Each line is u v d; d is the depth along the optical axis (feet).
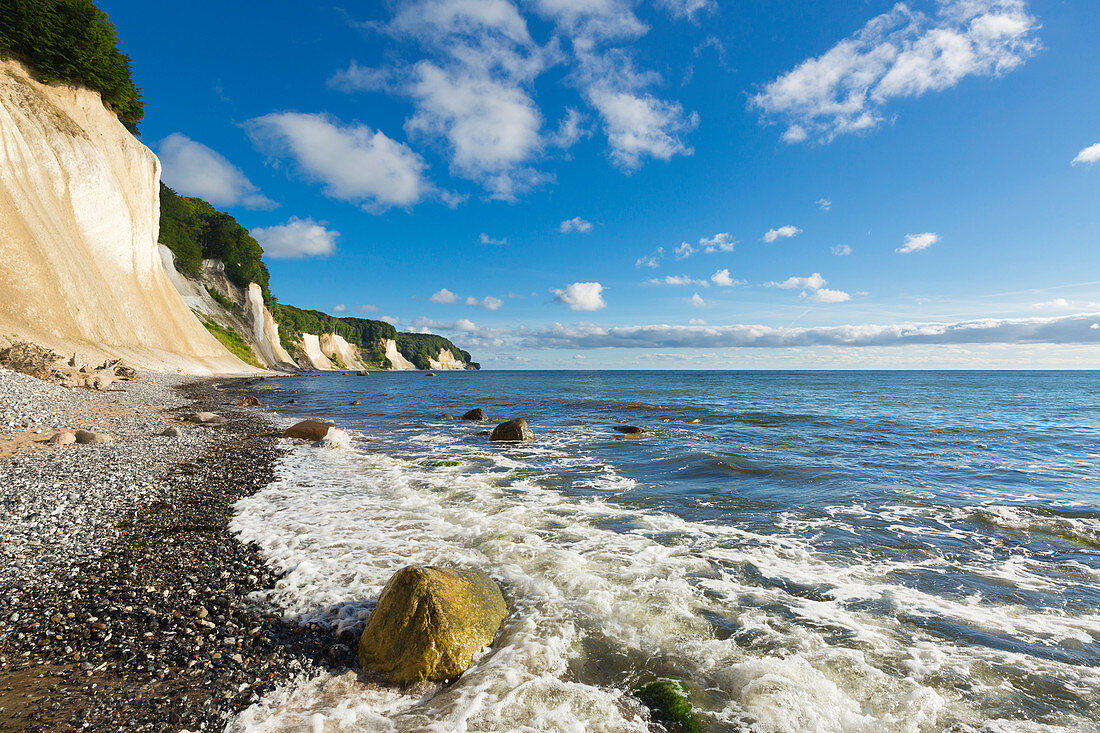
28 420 49.65
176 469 38.73
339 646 16.29
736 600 19.97
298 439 57.93
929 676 15.06
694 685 14.53
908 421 79.92
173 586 19.79
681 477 41.78
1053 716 13.38
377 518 29.68
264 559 23.09
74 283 112.06
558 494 36.24
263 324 301.02
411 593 15.94
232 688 13.91
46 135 120.98
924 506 33.45
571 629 17.42
